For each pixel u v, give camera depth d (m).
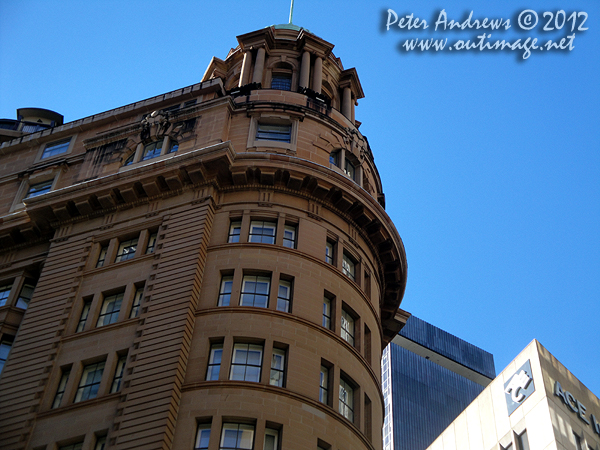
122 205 50.66
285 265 45.50
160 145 54.28
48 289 47.59
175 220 47.94
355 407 43.06
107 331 43.62
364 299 48.69
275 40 63.53
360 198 51.03
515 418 66.38
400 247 54.16
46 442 39.44
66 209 51.19
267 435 38.22
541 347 68.38
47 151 60.69
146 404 38.25
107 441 37.41
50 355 43.59
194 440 37.34
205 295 43.69
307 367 41.38
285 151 52.16
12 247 53.44
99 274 47.34
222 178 49.50
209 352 41.31
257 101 55.00
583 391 67.75
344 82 64.38
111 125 59.84
